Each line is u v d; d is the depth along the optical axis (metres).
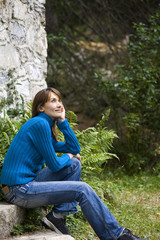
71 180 3.05
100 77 7.12
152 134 6.54
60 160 2.88
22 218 3.05
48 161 2.82
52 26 9.09
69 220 3.50
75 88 9.47
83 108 9.21
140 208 4.27
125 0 8.65
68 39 9.37
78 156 3.22
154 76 6.88
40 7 5.29
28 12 4.83
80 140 4.40
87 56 10.20
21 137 2.81
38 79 5.15
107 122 6.96
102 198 4.14
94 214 2.80
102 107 7.71
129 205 4.35
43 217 3.10
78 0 8.91
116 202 4.37
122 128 7.18
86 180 4.27
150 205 4.48
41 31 5.35
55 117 2.99
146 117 6.68
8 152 2.84
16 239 2.69
